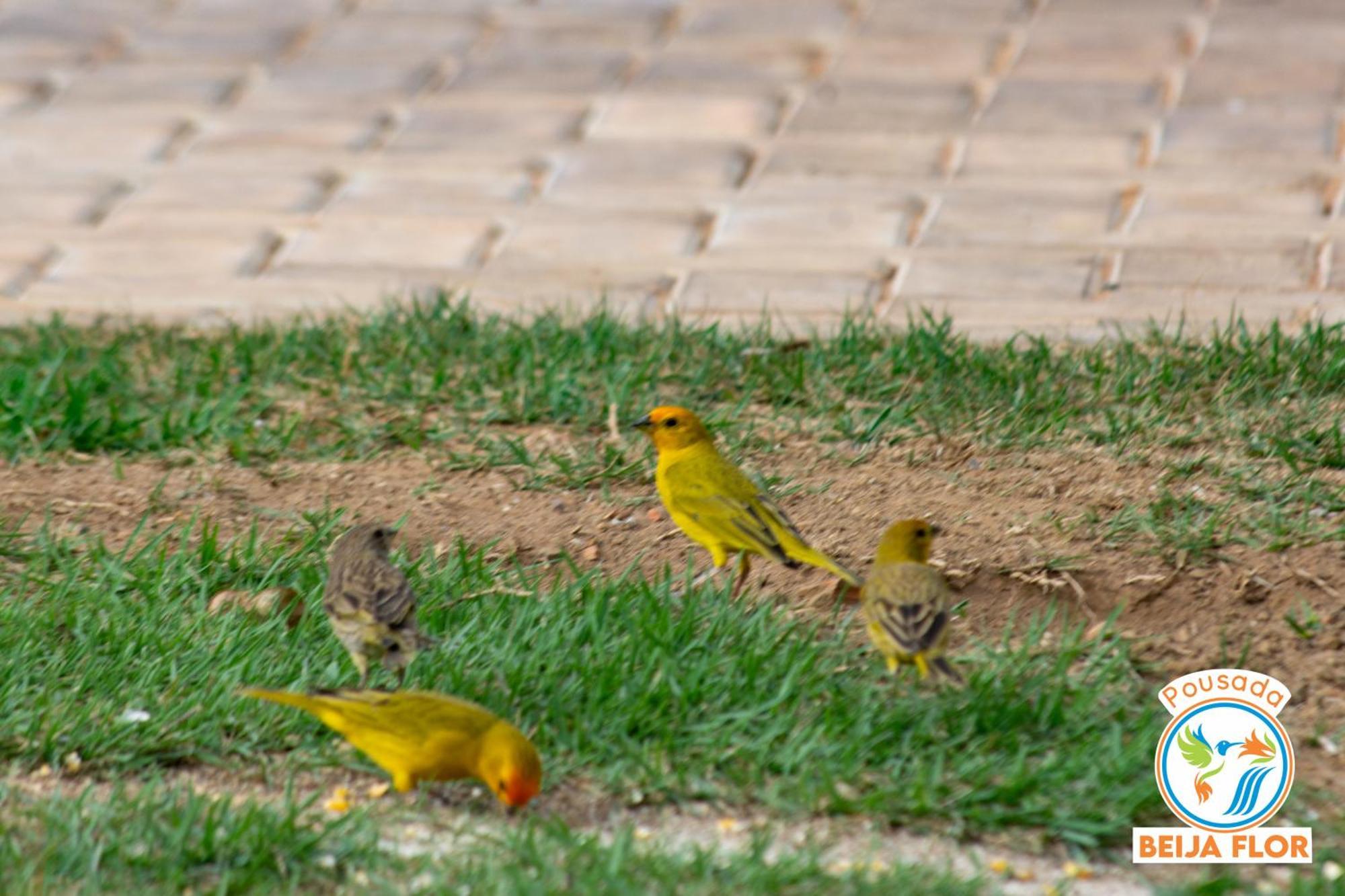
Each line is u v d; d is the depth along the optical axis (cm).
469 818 809
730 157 1905
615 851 743
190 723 874
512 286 1609
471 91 2134
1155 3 2336
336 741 873
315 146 1984
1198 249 1611
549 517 1130
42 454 1241
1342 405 1235
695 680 888
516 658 924
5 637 950
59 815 786
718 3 2425
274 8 2475
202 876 752
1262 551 1031
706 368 1361
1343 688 916
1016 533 1068
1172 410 1248
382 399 1331
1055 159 1848
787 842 785
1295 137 1858
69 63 2272
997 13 2336
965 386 1302
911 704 880
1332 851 784
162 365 1427
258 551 1068
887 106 2025
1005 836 793
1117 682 918
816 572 1043
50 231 1778
